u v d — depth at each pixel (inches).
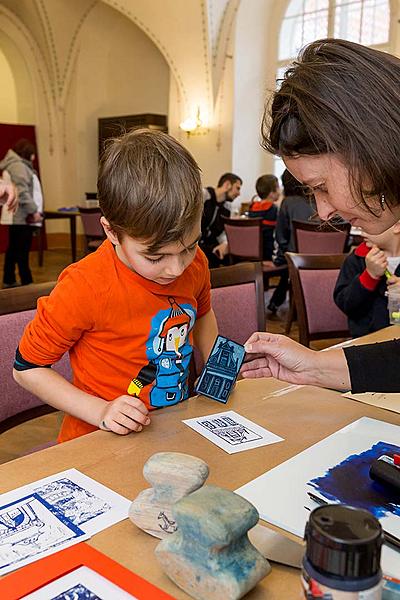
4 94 349.1
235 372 40.6
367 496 27.5
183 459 24.7
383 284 74.5
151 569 22.8
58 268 288.5
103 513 26.5
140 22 290.4
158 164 35.8
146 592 21.2
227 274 67.0
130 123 321.1
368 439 34.1
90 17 327.6
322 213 30.1
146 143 37.2
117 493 28.2
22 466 30.6
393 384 38.2
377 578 16.8
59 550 23.7
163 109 329.7
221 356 41.3
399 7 240.8
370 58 27.1
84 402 38.8
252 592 21.4
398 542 23.9
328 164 27.5
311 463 30.9
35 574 22.2
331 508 18.0
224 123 286.8
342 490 28.0
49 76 345.4
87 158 357.1
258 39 281.6
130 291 41.9
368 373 38.3
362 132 25.9
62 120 352.8
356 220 29.5
